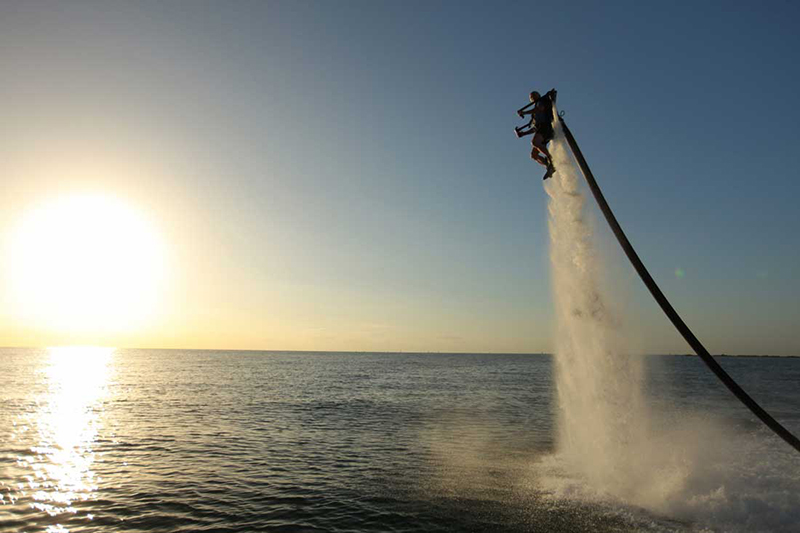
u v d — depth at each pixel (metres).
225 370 101.94
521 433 24.94
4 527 11.94
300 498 13.99
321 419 30.52
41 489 15.06
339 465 17.98
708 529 11.04
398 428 26.77
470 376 84.50
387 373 93.19
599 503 12.88
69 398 43.28
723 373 8.41
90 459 19.22
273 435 24.61
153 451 20.75
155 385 59.75
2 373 82.25
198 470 17.36
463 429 26.33
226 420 30.05
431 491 14.40
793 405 35.59
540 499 13.36
